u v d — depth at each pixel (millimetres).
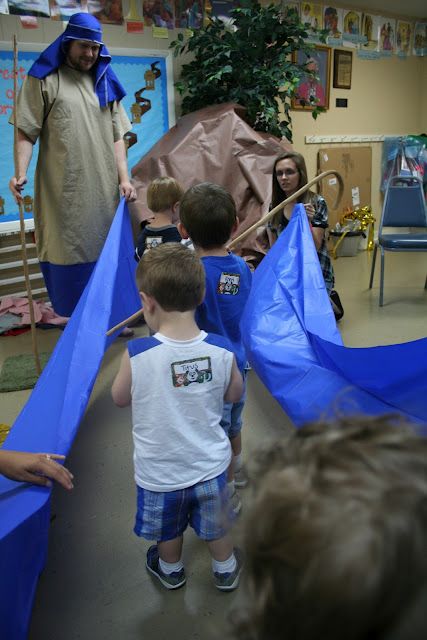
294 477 360
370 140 5676
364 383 1655
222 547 1359
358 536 309
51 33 3439
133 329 3381
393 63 5688
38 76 2576
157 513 1271
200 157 3412
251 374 2699
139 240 2467
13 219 3633
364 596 298
